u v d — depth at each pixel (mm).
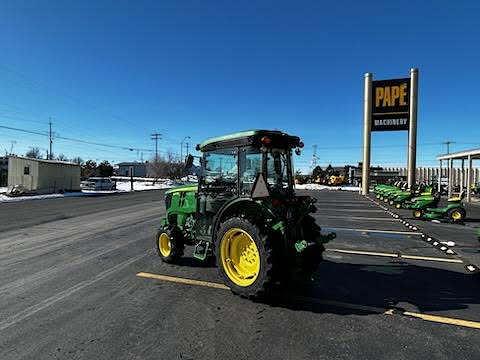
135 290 5625
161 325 4367
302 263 5535
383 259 7668
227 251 5461
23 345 3883
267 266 4938
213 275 6410
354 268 6945
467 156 25469
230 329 4262
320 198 27484
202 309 4863
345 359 3600
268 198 5230
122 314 4695
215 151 6227
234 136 5785
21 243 9352
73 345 3883
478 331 4238
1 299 5238
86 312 4762
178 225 7188
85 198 27234
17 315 4668
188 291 5578
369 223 13336
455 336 4105
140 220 14055
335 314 4715
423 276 6426
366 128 30062
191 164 6691
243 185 5727
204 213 6391
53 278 6246
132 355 3674
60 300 5195
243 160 5750
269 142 5363
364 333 4168
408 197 18750
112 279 6188
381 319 4566
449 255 8055
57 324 4398
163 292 5535
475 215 16297
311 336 4090
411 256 7941
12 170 31875
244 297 5285
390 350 3783
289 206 5414
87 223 13180
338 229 11844
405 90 28172
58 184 33094
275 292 5531
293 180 6172
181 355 3674
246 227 5152
